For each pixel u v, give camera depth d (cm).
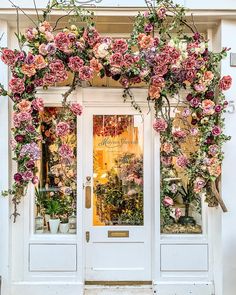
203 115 364
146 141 412
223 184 373
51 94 390
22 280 385
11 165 379
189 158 380
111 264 408
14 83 345
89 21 352
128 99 406
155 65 348
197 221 404
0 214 370
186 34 384
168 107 379
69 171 399
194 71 353
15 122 351
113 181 415
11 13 360
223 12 363
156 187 393
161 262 390
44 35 345
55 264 386
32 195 396
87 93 406
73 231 399
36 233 399
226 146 374
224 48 357
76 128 395
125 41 348
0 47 359
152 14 352
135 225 411
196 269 390
